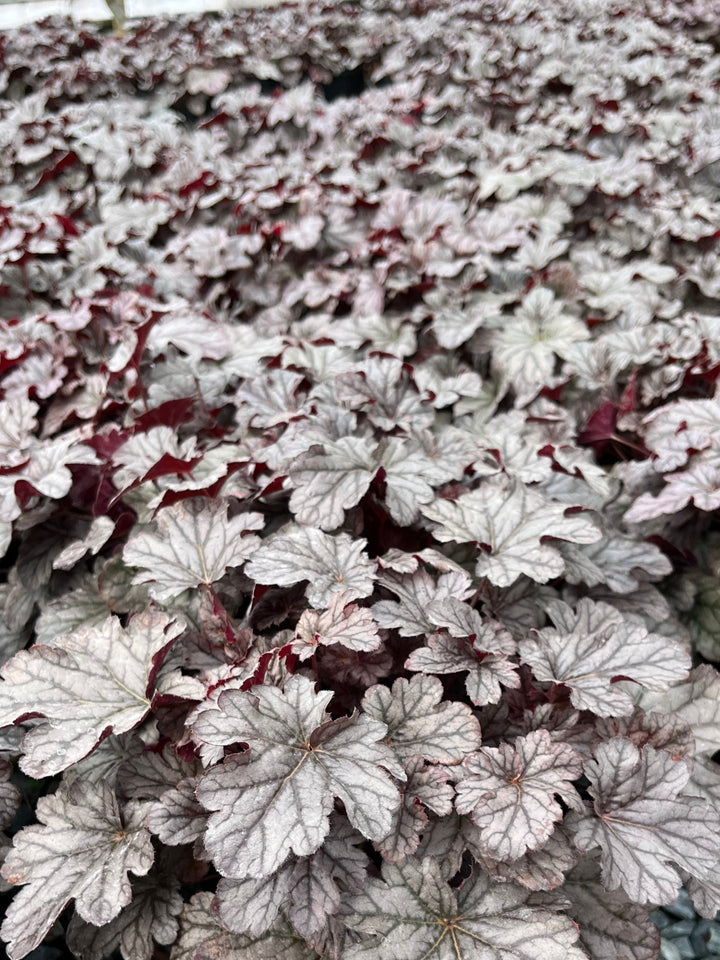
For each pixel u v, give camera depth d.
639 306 0.75
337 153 1.19
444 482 0.50
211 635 0.42
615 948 0.36
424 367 0.69
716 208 0.88
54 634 0.50
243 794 0.32
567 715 0.39
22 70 1.58
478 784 0.34
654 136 1.07
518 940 0.33
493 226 0.86
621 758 0.36
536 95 1.31
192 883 0.43
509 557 0.44
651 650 0.39
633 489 0.57
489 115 1.27
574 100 1.27
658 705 0.44
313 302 0.82
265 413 0.58
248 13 1.84
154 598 0.42
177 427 0.61
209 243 0.89
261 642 0.41
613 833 0.34
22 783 0.50
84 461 0.53
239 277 0.88
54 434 0.68
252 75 1.59
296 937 0.36
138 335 0.59
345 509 0.49
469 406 0.70
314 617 0.39
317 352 0.68
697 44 1.45
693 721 0.44
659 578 0.51
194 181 0.98
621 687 0.45
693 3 1.59
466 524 0.46
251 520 0.45
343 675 0.41
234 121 1.32
